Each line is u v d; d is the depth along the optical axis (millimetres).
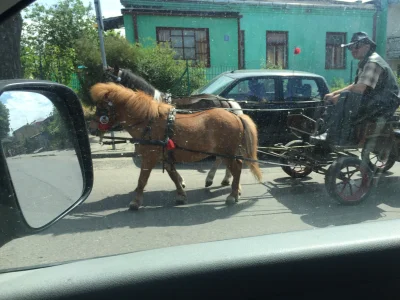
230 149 2883
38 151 1246
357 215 1956
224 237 1715
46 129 1305
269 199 2271
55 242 1469
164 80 2809
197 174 2693
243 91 3838
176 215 1947
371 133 2463
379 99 2408
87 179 1488
